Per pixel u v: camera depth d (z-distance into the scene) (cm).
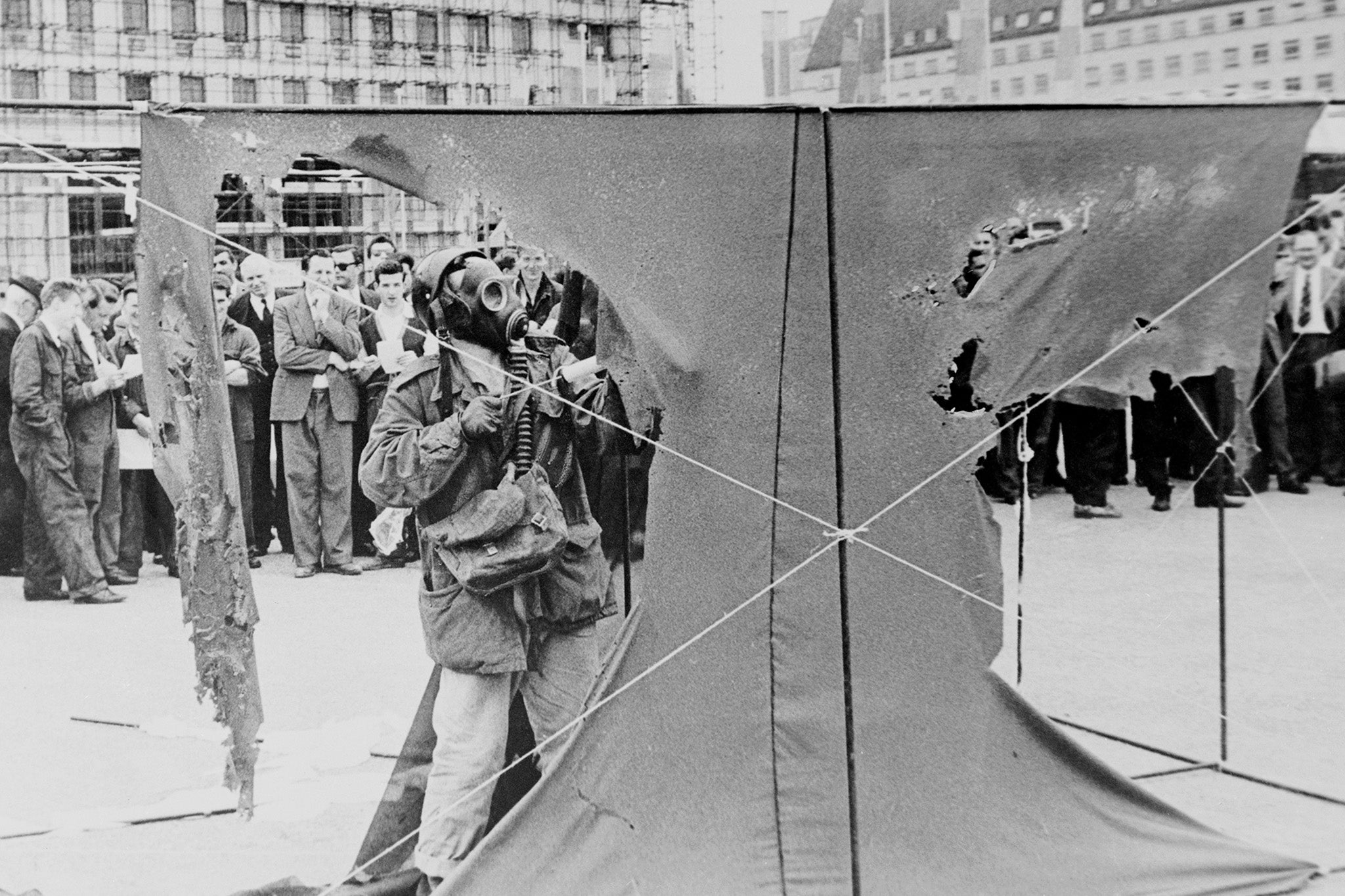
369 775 477
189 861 401
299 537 823
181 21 2767
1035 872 369
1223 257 384
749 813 351
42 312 818
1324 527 940
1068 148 361
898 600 364
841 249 348
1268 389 1070
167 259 317
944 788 368
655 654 347
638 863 343
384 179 325
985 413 368
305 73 2817
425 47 2730
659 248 337
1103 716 548
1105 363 378
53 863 402
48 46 2675
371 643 656
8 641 698
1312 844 421
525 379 352
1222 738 496
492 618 355
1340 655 633
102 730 539
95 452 822
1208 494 1002
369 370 824
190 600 320
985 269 365
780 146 339
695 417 344
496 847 339
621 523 398
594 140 330
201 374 317
